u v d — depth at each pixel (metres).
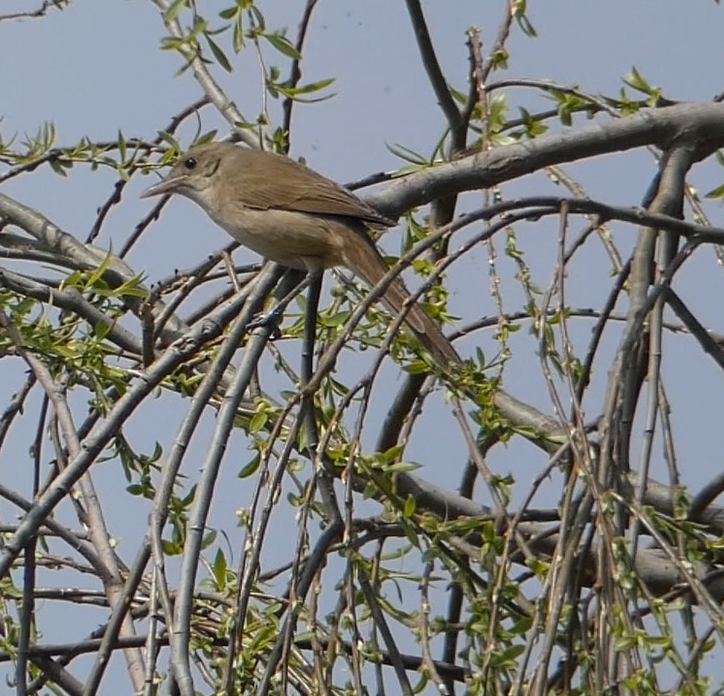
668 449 9.83
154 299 12.09
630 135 10.96
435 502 12.16
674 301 9.87
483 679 7.78
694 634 8.56
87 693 8.66
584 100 12.03
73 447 10.41
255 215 12.06
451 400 10.29
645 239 9.67
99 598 11.45
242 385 9.16
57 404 10.61
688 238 9.30
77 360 11.21
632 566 7.55
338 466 9.69
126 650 9.77
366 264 11.67
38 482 12.31
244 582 8.04
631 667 7.33
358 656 8.02
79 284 11.66
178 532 10.56
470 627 8.26
